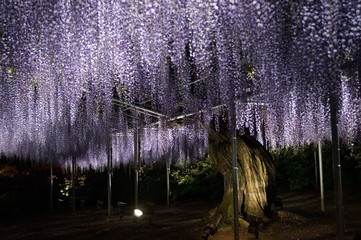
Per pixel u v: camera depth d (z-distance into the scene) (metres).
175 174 16.02
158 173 16.73
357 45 2.58
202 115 7.45
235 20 2.88
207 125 7.69
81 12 3.31
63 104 7.11
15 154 14.92
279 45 3.03
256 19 2.77
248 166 7.75
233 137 5.64
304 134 8.54
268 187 7.99
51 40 3.42
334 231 6.67
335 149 4.06
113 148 13.85
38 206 15.48
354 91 4.00
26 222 11.66
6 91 5.61
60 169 16.77
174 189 15.77
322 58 2.67
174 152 13.89
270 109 7.30
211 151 8.09
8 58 3.66
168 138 12.95
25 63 3.71
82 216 11.99
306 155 13.48
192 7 2.89
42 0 3.32
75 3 3.30
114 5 3.28
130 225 9.19
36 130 9.45
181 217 10.39
